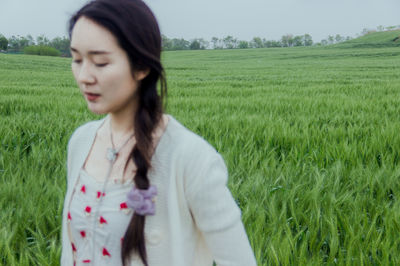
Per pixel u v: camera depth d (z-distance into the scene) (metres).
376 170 4.18
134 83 1.05
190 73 27.23
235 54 67.56
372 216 3.21
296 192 3.54
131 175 1.10
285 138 5.30
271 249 2.52
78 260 1.17
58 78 21.95
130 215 1.08
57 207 3.29
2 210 3.18
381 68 29.80
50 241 2.79
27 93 12.66
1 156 4.53
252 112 8.15
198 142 1.08
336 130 5.81
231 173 4.03
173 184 1.05
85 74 0.99
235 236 1.06
